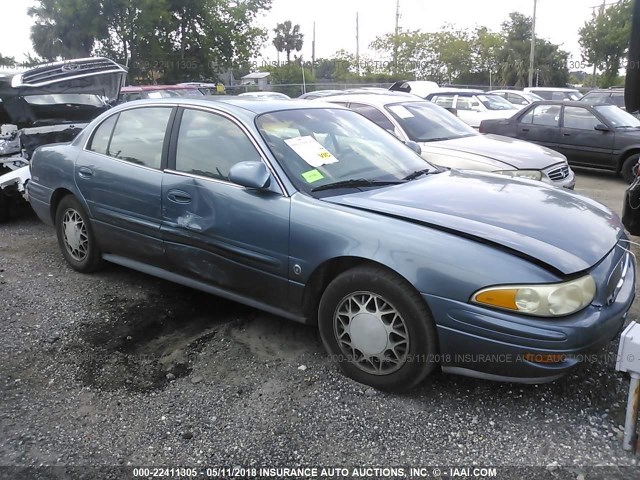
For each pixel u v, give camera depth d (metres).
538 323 2.65
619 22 38.66
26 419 2.97
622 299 2.99
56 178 4.84
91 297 4.45
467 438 2.77
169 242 3.94
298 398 3.11
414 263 2.85
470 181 3.78
